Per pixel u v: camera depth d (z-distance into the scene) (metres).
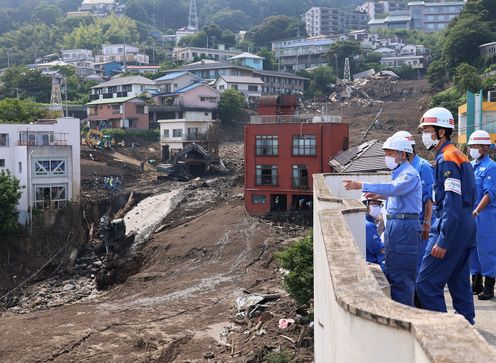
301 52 117.50
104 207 52.41
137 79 84.94
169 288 32.22
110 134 72.56
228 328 24.84
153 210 51.56
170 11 177.62
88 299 36.66
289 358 19.53
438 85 82.50
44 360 22.83
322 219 6.61
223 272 34.34
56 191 47.19
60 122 48.56
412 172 6.27
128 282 36.09
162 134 69.69
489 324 6.94
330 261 4.64
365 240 7.54
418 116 75.62
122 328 26.02
